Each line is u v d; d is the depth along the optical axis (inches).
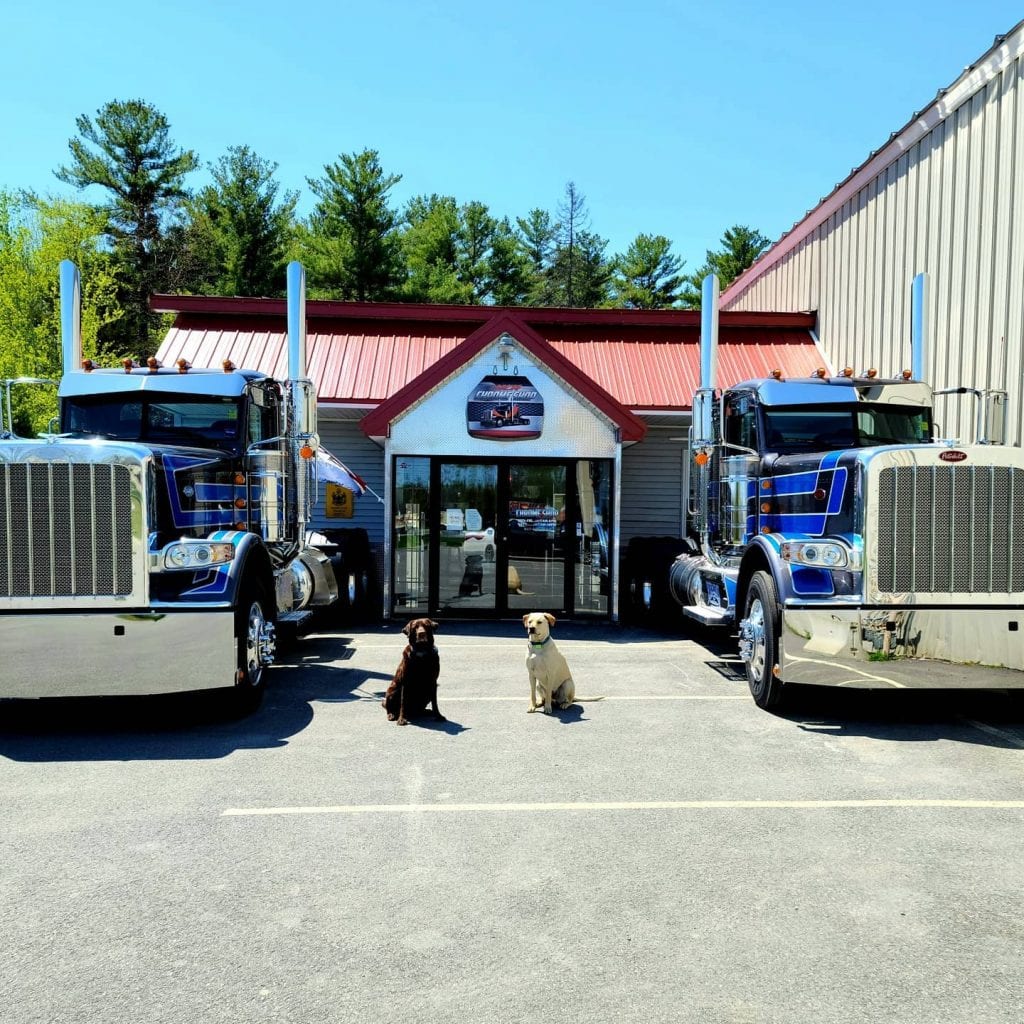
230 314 616.4
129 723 279.0
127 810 201.0
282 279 1585.9
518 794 211.5
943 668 272.1
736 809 202.1
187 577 270.5
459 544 499.5
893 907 154.9
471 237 1900.8
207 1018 122.1
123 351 1587.1
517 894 159.0
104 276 1321.4
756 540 305.1
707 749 249.3
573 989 128.9
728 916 151.2
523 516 500.1
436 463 497.0
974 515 272.2
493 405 482.3
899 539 271.7
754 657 303.7
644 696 315.3
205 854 176.6
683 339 617.0
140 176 1742.1
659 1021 121.3
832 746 253.6
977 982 131.4
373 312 613.9
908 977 132.6
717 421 376.5
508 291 1879.9
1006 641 272.8
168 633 263.6
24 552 259.0
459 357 478.3
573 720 281.0
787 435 352.8
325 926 147.3
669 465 584.1
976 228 426.0
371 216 1621.6
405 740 257.6
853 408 357.4
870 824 193.5
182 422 343.9
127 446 265.6
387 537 490.0
